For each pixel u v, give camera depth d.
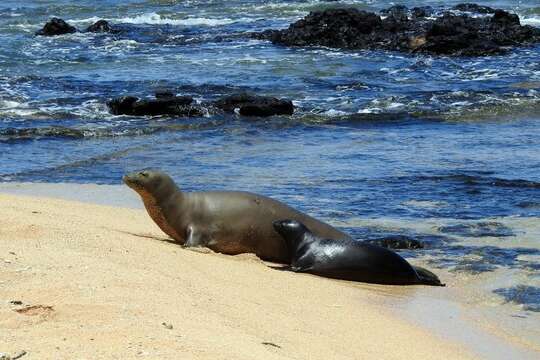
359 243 40.00
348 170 65.25
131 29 154.88
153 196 40.94
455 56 128.75
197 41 142.75
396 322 32.81
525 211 53.62
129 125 84.12
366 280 39.12
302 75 114.38
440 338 31.36
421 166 66.81
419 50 130.75
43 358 20.14
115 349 21.12
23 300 25.02
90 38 145.25
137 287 27.72
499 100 98.25
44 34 148.12
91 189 58.06
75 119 86.81
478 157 70.56
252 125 85.38
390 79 112.19
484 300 36.91
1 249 30.78
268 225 41.62
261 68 118.88
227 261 38.72
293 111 92.00
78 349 20.97
